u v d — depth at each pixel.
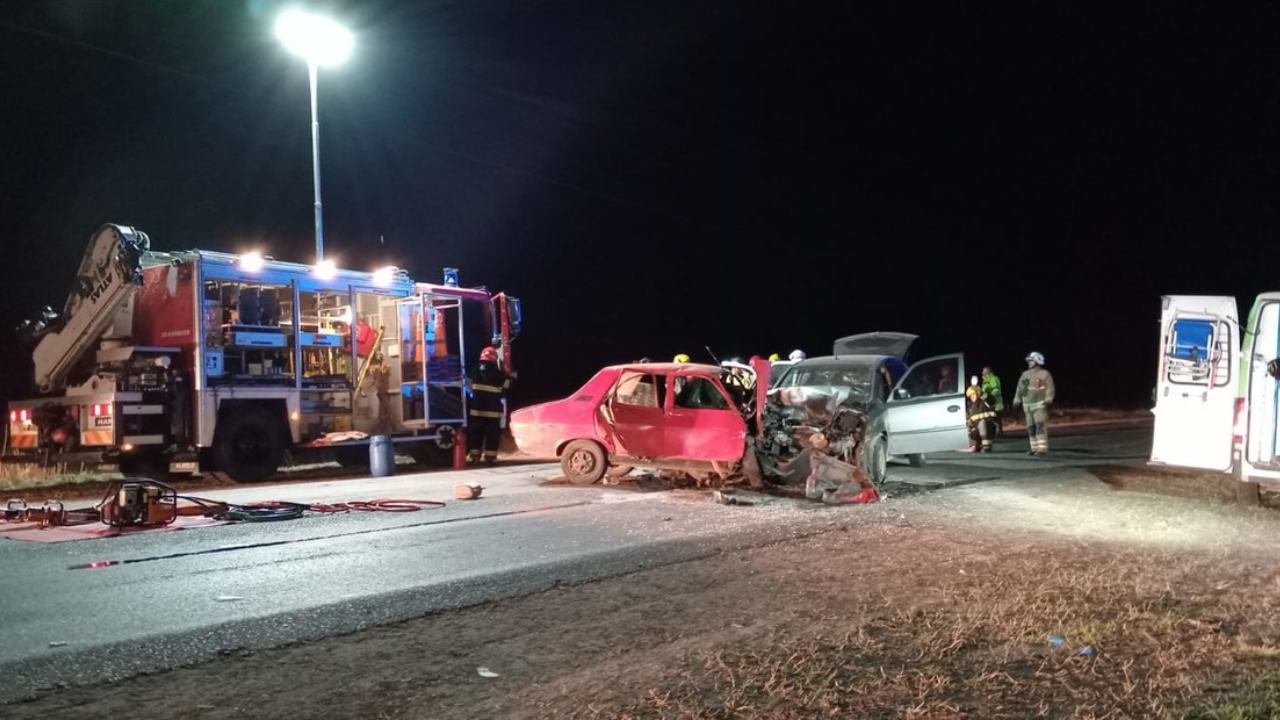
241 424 14.08
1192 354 11.77
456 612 6.40
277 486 13.70
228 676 5.11
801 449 12.48
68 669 5.17
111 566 7.74
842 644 5.52
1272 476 10.98
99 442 13.30
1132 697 4.67
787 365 14.96
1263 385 11.16
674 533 9.47
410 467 17.53
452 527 9.77
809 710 4.49
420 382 16.80
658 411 12.80
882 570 7.67
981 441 18.92
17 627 5.95
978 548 8.64
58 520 9.58
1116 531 9.58
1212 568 7.73
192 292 13.72
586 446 13.16
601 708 4.55
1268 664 5.16
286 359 14.93
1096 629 5.81
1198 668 5.11
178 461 13.95
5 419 18.83
